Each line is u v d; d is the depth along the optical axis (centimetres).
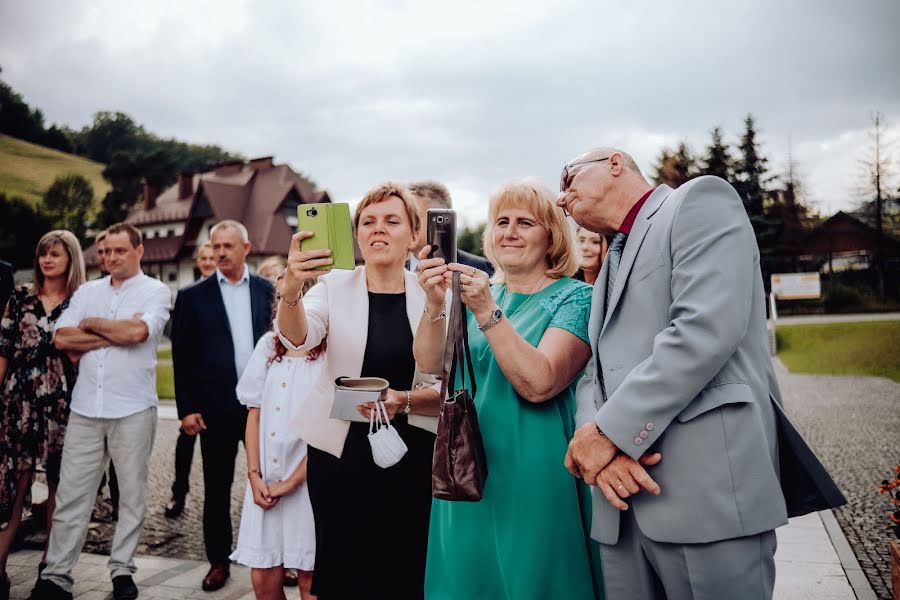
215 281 454
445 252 213
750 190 4359
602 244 373
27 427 402
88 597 386
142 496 402
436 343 252
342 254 236
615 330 192
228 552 413
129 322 394
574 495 214
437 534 236
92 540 505
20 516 408
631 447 168
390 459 253
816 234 4206
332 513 271
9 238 6206
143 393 404
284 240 4684
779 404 185
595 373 199
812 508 179
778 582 365
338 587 268
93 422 396
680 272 174
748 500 167
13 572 426
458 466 201
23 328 409
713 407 170
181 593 395
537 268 240
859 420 927
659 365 167
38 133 8731
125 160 7838
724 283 167
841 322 2564
